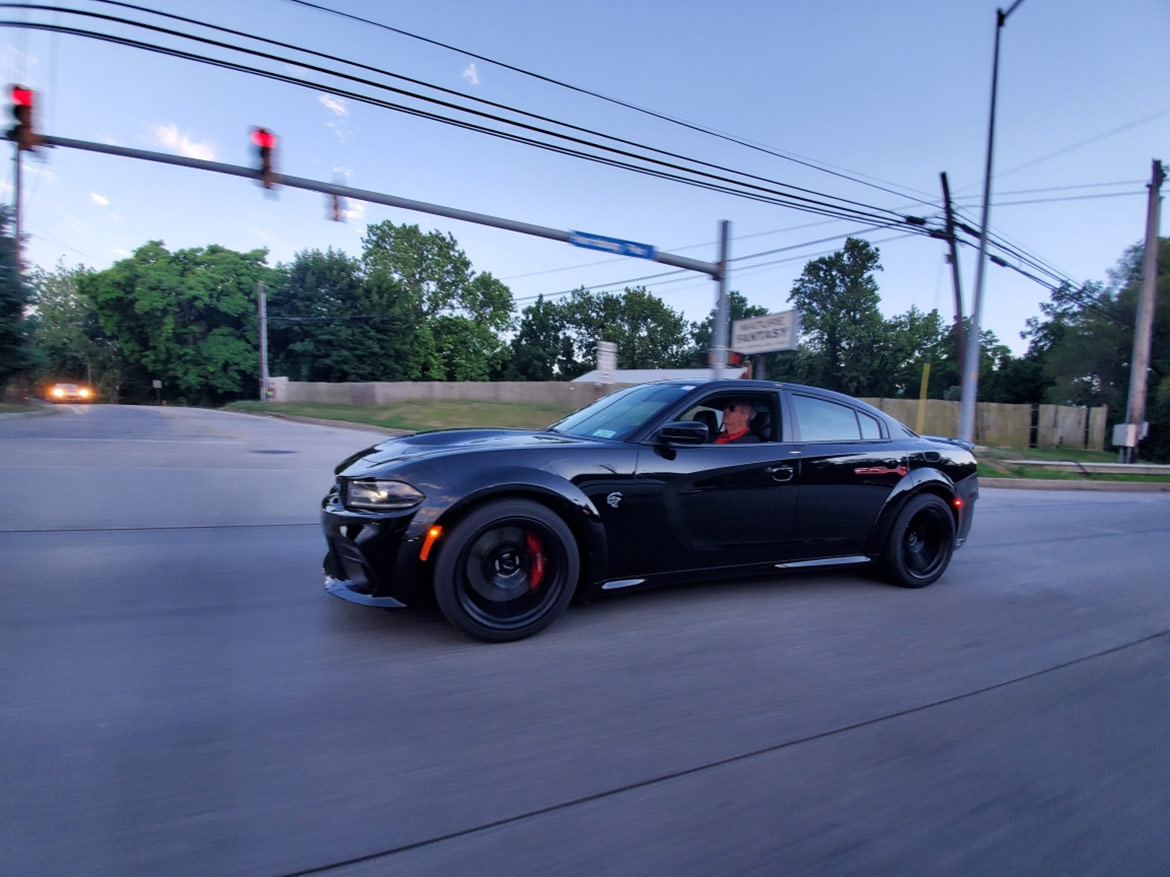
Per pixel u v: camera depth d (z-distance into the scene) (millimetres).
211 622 3648
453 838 1967
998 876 1949
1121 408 28266
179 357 50312
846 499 4609
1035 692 3268
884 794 2328
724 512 4113
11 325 22203
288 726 2557
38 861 1776
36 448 11773
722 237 15727
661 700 2945
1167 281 25531
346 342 49281
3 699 2684
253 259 51031
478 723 2654
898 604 4613
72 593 4066
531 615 3547
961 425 16516
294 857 1846
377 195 11883
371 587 3387
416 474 3371
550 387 32344
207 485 8508
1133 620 4535
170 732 2477
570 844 1970
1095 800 2367
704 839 2033
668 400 4258
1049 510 10305
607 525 3723
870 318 44469
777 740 2656
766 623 4059
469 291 56562
